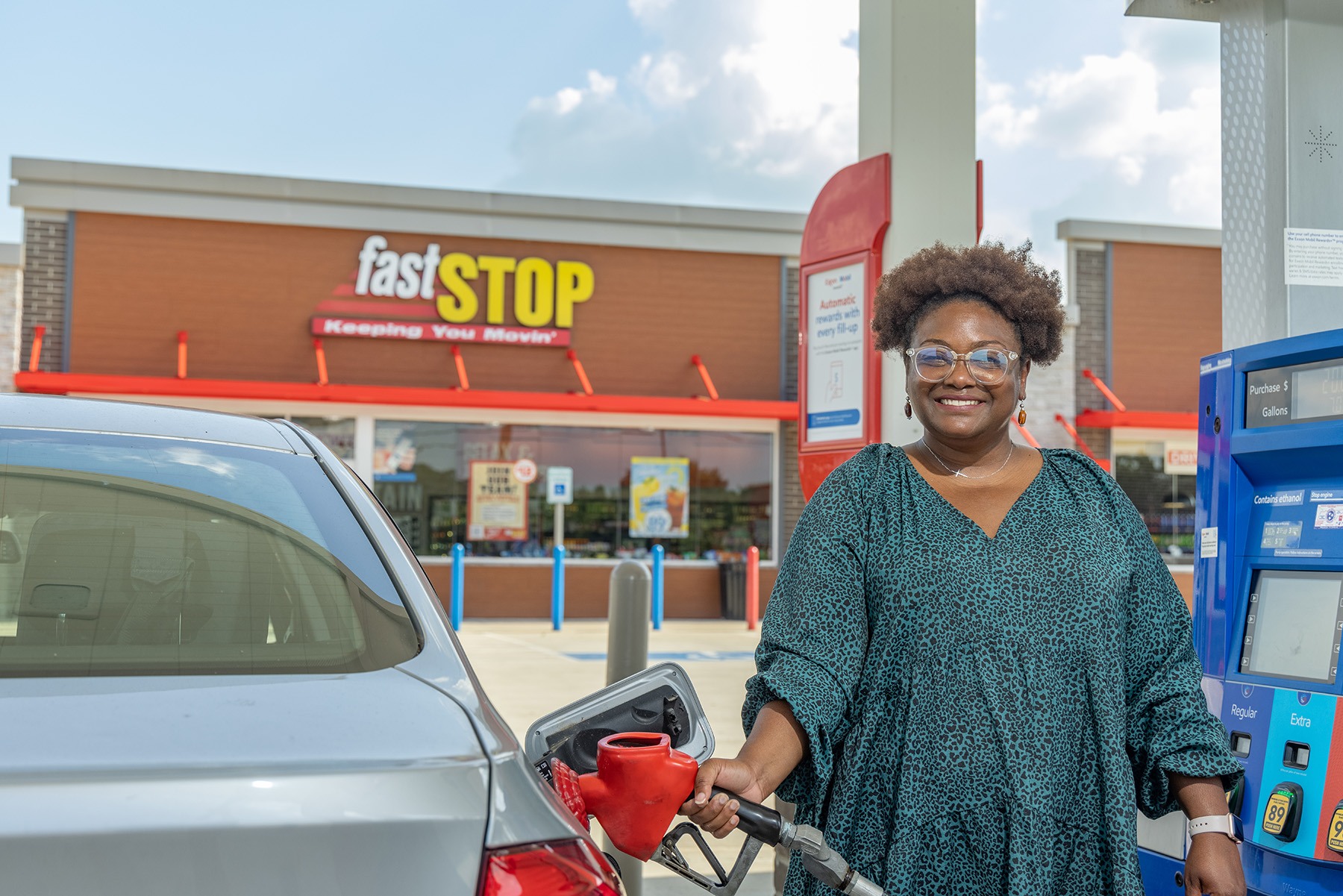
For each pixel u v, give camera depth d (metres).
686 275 16.48
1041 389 16.69
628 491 16.41
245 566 1.76
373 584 1.80
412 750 1.37
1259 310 3.80
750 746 1.93
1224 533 3.18
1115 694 2.02
